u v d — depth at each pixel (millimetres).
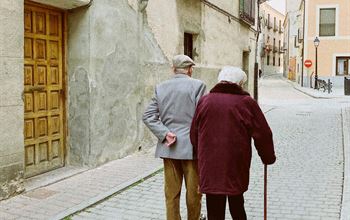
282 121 14180
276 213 5352
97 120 7449
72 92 7426
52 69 7121
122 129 8227
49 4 6875
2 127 5535
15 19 5707
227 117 3861
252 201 5820
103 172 7137
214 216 3996
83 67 7301
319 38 37844
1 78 5508
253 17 18734
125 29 8211
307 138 10750
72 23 7355
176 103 4375
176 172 4453
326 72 37906
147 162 7883
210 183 3850
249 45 18578
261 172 7387
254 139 3912
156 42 9477
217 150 3846
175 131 4371
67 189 6160
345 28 37188
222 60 14609
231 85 3969
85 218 5133
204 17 12633
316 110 18000
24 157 6301
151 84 9289
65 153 7457
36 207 5410
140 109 8859
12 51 5668
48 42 7012
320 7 37656
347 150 9086
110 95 7809
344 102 23000
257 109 3924
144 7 8703
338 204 5672
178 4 10672
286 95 29484
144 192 6148
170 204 4449
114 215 5242
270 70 80812
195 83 4410
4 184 5605
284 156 8656
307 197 5980
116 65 7953
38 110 6801
